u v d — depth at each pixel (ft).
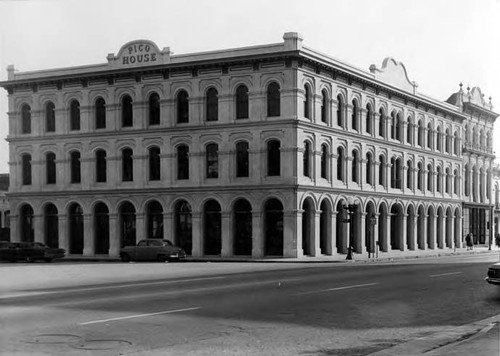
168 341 36.04
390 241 186.70
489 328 39.09
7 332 38.65
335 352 33.60
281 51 146.00
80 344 35.01
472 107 237.66
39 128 173.58
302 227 150.92
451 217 221.46
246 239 152.46
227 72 153.38
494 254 186.70
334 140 159.63
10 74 175.94
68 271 103.09
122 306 51.08
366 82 171.01
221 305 51.52
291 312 47.70
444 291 63.36
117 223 164.35
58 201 170.71
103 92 166.71
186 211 158.61
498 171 272.10
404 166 192.24
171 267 114.11
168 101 159.53
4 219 206.90
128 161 164.76
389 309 49.83
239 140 151.84
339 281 75.46
